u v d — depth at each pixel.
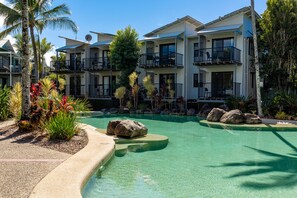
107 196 4.77
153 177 5.89
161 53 25.48
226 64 21.42
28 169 5.28
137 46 24.52
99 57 28.61
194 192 4.99
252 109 17.75
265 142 10.12
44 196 3.95
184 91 23.98
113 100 25.58
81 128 10.29
